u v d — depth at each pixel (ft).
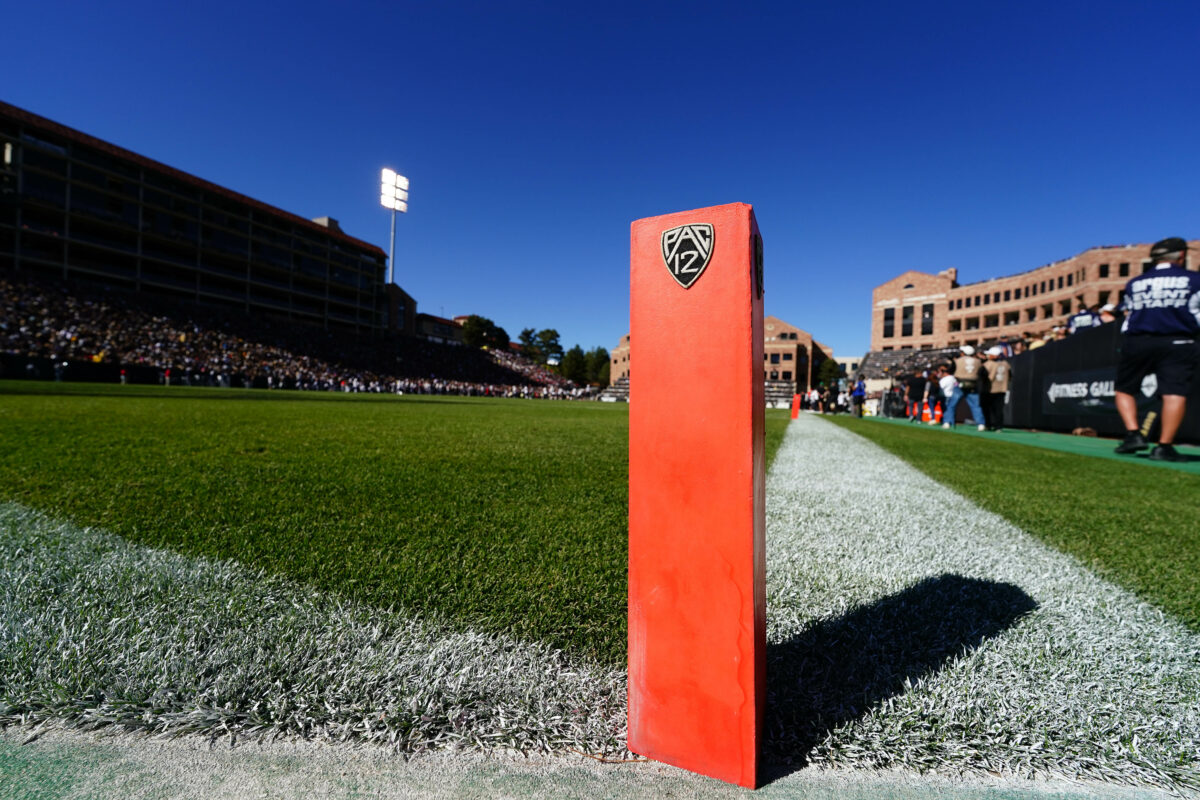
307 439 15.94
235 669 3.29
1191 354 15.14
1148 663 3.68
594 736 2.92
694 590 2.64
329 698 3.05
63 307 109.29
